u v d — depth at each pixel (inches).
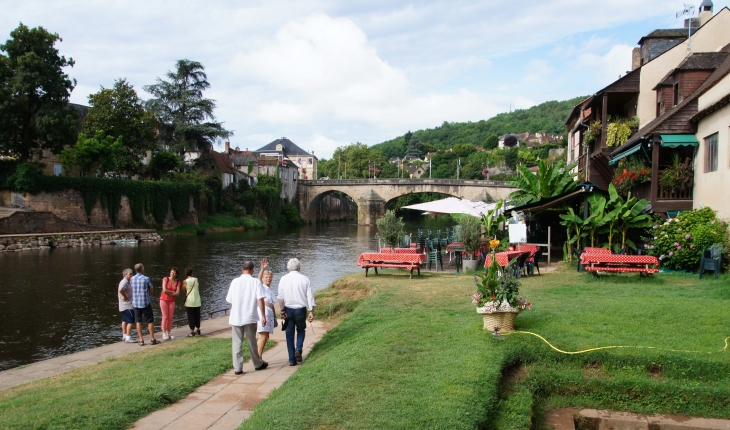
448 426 179.2
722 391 226.7
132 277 471.5
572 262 636.7
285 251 1467.8
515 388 234.5
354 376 228.4
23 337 557.3
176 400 247.3
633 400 234.5
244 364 322.7
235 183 2701.8
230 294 300.2
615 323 308.3
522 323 309.6
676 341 270.4
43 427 202.4
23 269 1040.8
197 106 2395.4
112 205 1800.0
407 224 3127.5
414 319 339.6
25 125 1577.3
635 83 828.0
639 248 611.8
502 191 2691.9
